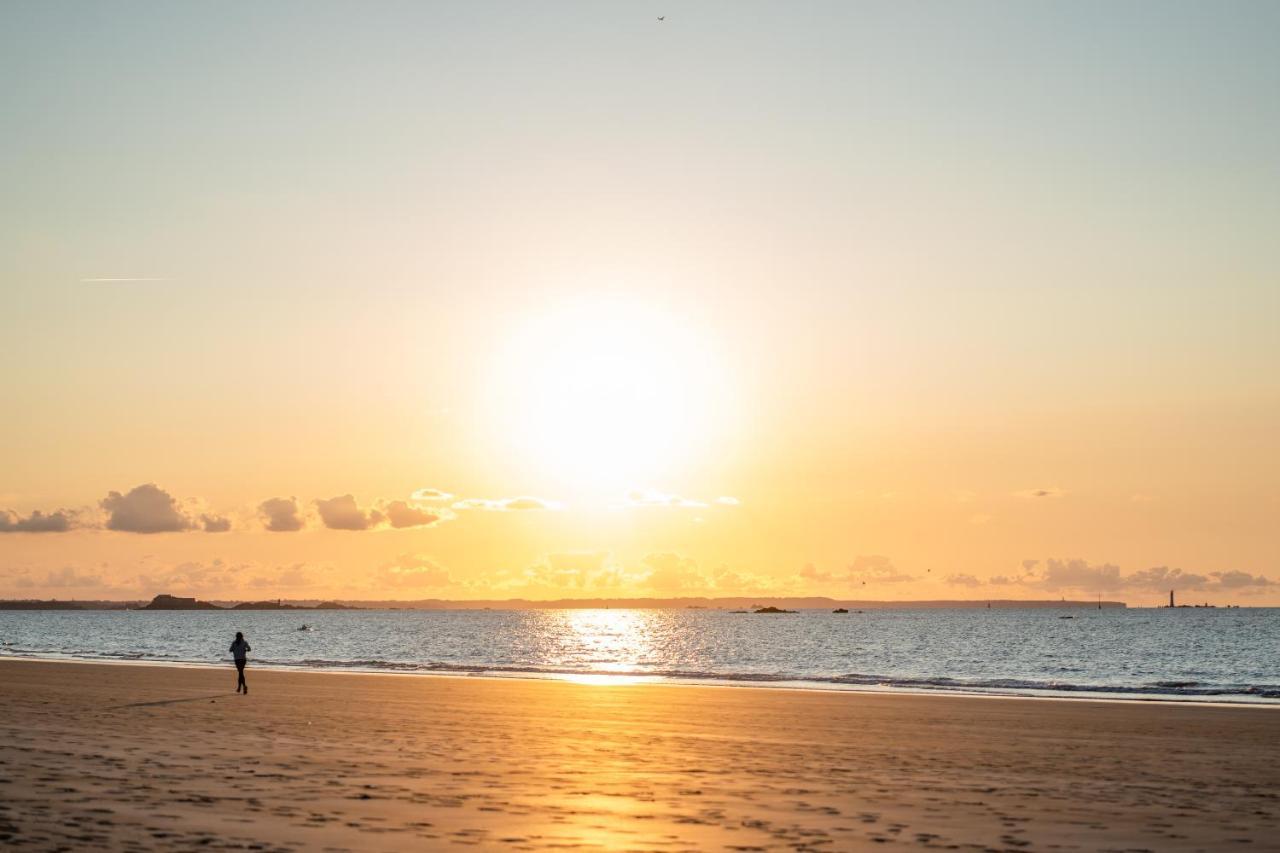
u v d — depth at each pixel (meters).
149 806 14.59
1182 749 24.72
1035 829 14.22
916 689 49.72
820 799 16.69
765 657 98.94
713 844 12.93
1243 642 131.25
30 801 14.75
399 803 15.45
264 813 14.23
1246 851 12.92
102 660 74.38
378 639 148.25
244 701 35.81
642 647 123.75
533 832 13.45
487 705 35.31
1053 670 78.50
